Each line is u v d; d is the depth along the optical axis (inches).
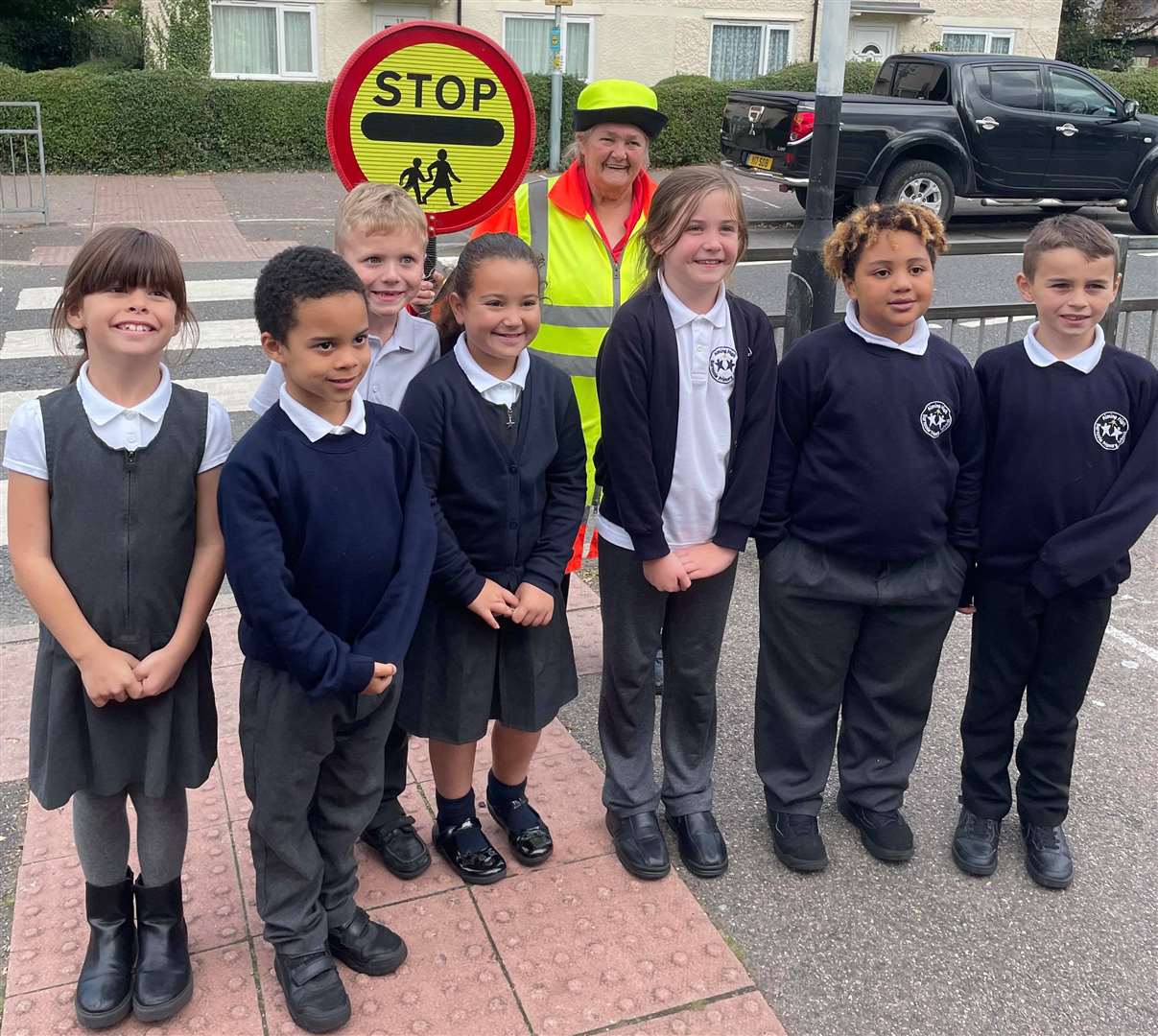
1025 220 572.7
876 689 112.2
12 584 169.9
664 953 98.2
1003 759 112.1
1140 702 142.7
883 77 536.4
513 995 92.9
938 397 102.9
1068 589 102.9
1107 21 1069.1
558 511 103.0
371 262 100.1
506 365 99.4
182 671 86.8
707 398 101.7
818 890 107.9
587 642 156.3
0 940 98.0
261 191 581.9
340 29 755.4
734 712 139.7
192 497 84.6
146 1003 88.5
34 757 86.2
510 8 775.1
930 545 105.2
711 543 105.7
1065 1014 93.1
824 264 107.0
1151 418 101.7
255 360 279.6
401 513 88.5
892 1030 91.0
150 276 79.0
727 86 722.8
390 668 84.4
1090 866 111.9
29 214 482.6
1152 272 409.7
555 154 540.4
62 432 80.1
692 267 98.3
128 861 93.4
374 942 95.0
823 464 104.8
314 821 93.0
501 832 114.3
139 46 868.6
